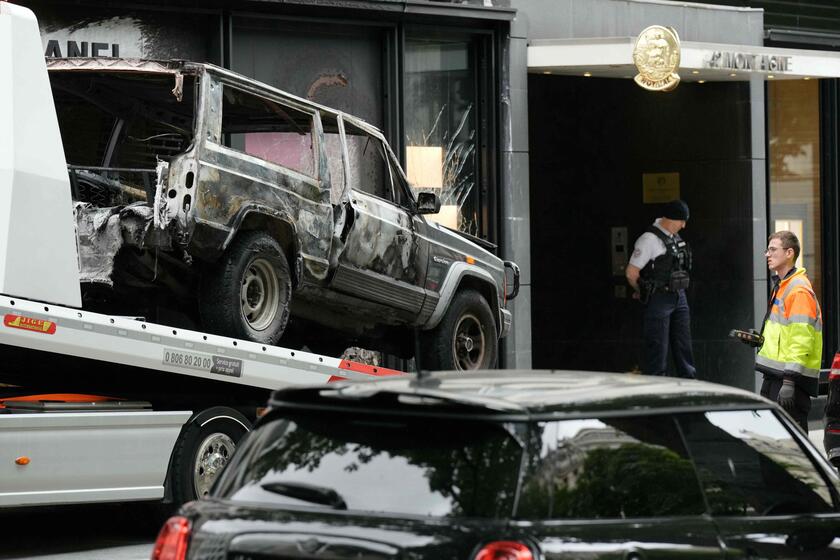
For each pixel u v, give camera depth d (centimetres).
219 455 1270
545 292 2567
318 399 636
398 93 2039
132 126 1389
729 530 638
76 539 1277
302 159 1433
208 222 1288
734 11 2397
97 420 1180
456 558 566
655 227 2294
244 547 606
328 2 1941
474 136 2150
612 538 591
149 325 1207
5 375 1248
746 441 675
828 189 2564
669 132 2502
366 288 1500
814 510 697
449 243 1631
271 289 1370
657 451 629
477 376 678
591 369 2570
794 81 2548
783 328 1480
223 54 1873
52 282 1172
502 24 2139
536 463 584
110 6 1789
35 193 1165
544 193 2561
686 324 2311
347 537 584
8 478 1124
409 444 604
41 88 1187
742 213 2452
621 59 2136
